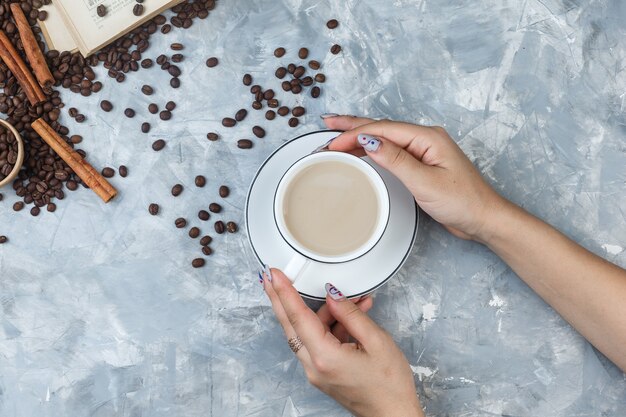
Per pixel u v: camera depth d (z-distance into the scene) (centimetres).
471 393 83
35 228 86
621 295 74
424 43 86
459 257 84
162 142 85
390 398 73
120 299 85
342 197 74
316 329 72
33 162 85
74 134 86
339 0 86
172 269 85
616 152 85
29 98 85
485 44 86
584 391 83
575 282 75
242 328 84
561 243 76
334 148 76
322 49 86
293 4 86
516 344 84
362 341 73
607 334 75
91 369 84
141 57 86
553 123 86
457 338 84
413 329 84
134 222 85
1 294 85
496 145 86
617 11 86
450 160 75
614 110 86
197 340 84
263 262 77
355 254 73
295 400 84
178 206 85
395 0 87
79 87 86
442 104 86
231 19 86
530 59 86
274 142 86
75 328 85
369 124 76
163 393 84
